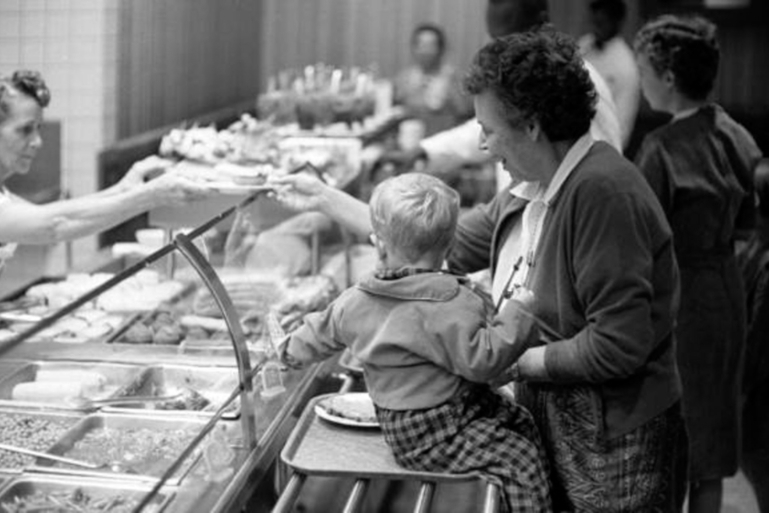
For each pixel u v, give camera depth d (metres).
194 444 1.97
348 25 8.11
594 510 2.09
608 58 5.30
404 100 7.24
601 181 1.97
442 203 2.00
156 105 5.18
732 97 7.70
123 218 2.82
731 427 3.34
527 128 2.01
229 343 2.52
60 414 2.20
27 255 3.49
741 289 3.31
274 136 4.08
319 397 2.33
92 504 1.85
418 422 1.95
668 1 7.72
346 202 2.82
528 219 2.13
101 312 2.70
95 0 4.63
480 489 2.53
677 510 2.29
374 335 1.97
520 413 2.09
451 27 8.09
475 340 1.91
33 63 4.68
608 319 1.96
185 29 5.56
